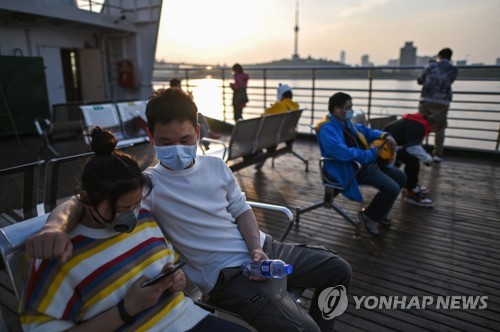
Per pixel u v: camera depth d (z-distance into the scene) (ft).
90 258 3.29
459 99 19.03
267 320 4.10
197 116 4.33
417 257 9.12
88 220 3.40
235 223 5.01
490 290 7.74
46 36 26.43
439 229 10.67
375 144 10.34
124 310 3.21
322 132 10.23
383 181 9.85
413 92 20.12
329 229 10.75
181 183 4.40
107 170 3.11
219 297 4.46
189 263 4.56
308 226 10.96
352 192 10.19
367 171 10.07
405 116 12.28
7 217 6.37
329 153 10.06
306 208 11.14
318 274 5.06
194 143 4.30
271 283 4.36
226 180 4.78
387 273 8.42
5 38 24.34
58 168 6.80
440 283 8.00
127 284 3.41
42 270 3.14
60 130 17.53
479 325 6.68
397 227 10.82
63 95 28.27
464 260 8.95
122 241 3.51
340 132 10.27
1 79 23.18
